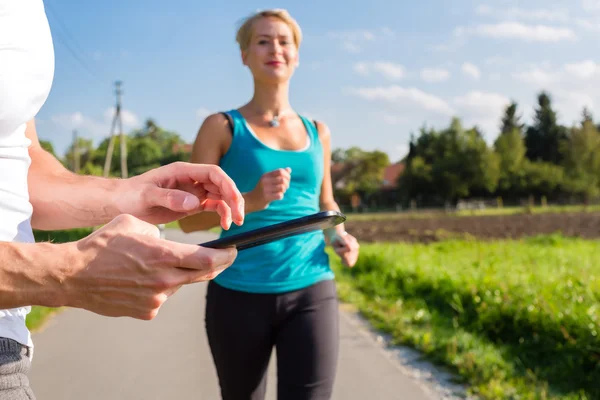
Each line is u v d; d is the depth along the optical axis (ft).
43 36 4.12
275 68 9.68
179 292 31.14
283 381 8.73
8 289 3.26
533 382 15.14
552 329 17.61
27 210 4.11
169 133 390.63
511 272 26.55
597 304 19.27
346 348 18.85
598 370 15.40
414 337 19.16
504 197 239.09
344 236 9.92
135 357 18.58
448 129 241.76
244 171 9.46
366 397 14.38
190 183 5.14
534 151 293.02
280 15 9.85
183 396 15.02
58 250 3.36
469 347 17.66
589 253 41.37
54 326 23.36
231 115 9.57
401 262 33.68
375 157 264.11
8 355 3.57
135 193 4.91
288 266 8.91
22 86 3.86
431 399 14.21
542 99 294.25
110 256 3.40
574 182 231.91
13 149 4.02
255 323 8.82
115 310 3.50
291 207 9.46
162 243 3.45
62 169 5.14
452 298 23.52
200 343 20.21
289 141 9.75
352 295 28.35
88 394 15.21
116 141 347.15
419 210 213.25
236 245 4.29
